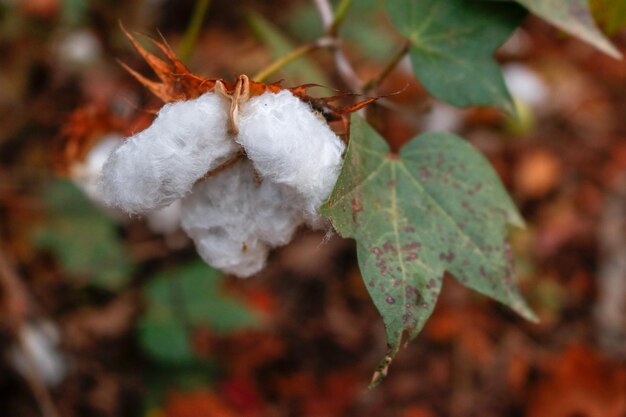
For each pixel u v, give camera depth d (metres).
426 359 0.66
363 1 0.79
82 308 0.58
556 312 0.71
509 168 0.83
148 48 0.69
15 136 0.66
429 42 0.32
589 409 0.65
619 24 0.33
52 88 0.68
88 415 0.54
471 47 0.32
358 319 0.67
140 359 0.56
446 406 0.64
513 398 0.65
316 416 0.62
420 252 0.28
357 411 0.63
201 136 0.25
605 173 0.85
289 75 0.44
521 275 0.72
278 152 0.25
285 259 0.68
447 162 0.30
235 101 0.25
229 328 0.52
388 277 0.27
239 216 0.27
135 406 0.55
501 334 0.69
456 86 0.32
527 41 0.97
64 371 0.55
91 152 0.39
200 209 0.27
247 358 0.63
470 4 0.32
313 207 0.26
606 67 0.98
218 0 0.86
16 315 0.52
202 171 0.26
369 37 0.79
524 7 0.31
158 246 0.58
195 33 0.43
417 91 0.80
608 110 0.93
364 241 0.27
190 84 0.26
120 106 0.41
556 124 0.90
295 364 0.64
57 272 0.59
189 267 0.54
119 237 0.57
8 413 0.53
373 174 0.28
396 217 0.28
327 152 0.26
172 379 0.55
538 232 0.78
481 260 0.29
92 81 0.68
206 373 0.56
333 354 0.65
